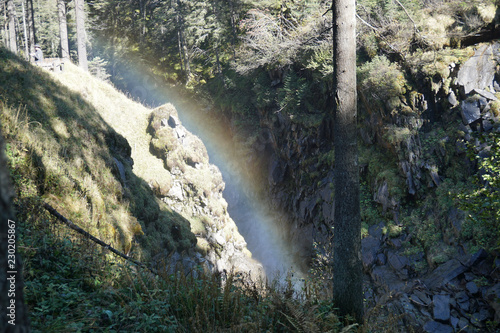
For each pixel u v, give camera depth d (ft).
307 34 88.79
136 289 18.60
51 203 29.78
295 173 99.81
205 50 131.75
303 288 22.82
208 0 124.88
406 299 52.29
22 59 52.60
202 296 18.10
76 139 44.04
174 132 82.69
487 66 67.56
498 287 48.26
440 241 60.54
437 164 67.15
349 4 22.84
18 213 22.20
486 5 69.62
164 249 52.95
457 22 72.49
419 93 71.51
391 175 71.36
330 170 88.02
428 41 67.97
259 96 104.37
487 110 63.36
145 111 89.20
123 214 42.73
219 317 17.24
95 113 57.67
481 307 48.85
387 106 73.51
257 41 102.01
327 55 84.07
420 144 69.72
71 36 149.69
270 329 17.35
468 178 61.82
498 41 68.74
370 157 78.48
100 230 34.04
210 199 84.64
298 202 96.07
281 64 96.48
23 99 41.01
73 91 57.52
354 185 23.12
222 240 81.35
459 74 68.80
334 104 23.62
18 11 169.17
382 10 76.02
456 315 49.24
